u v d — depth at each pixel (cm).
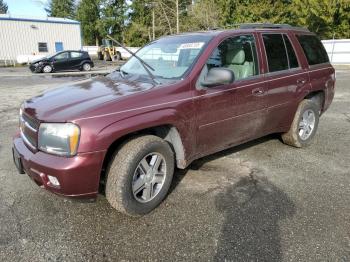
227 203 365
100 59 3681
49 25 3216
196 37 426
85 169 294
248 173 443
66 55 2250
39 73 2130
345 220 333
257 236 307
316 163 480
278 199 374
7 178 424
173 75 380
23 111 349
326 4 2939
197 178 426
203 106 375
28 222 328
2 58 3017
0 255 281
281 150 532
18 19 3038
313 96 569
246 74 434
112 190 319
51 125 298
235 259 277
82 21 5750
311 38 556
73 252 287
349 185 410
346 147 551
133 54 423
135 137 335
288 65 496
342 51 2562
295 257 279
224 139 417
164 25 3116
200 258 279
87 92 353
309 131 547
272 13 3372
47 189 308
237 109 416
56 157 296
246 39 442
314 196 381
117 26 5538
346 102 949
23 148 333
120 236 308
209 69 388
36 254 283
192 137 374
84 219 334
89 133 293
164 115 338
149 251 288
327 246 293
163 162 352
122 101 319
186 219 335
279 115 486
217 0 3547
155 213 346
